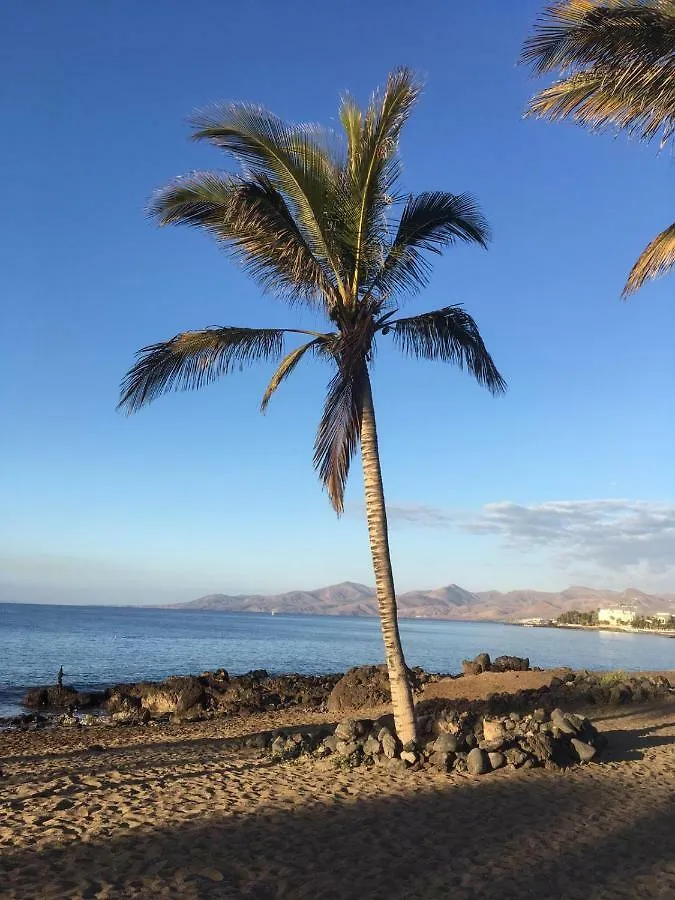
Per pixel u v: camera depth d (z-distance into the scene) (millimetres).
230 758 11922
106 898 5633
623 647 98625
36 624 115125
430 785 9109
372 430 10820
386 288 11352
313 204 10422
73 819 7957
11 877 6098
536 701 18984
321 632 131125
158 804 8539
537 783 9148
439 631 157000
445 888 5883
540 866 6363
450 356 11578
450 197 11195
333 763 10453
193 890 5789
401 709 10500
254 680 34281
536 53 8328
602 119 9109
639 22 7691
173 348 11242
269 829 7461
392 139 10375
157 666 50719
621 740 12766
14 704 30125
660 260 10328
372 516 10711
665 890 5824
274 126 9977
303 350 11984
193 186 11047
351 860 6523
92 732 20766
